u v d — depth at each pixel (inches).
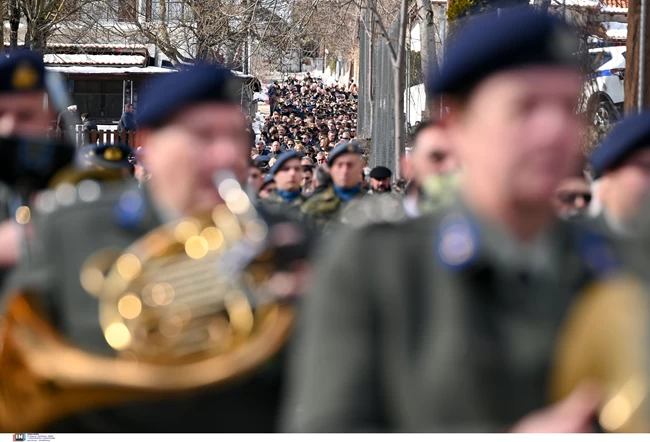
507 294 165.2
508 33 159.8
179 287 233.5
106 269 243.9
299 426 167.0
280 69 2239.2
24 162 307.4
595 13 853.8
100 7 2716.5
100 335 237.1
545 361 162.7
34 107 315.3
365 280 166.2
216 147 244.8
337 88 5216.5
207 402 235.9
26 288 245.1
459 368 161.2
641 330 151.4
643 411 147.6
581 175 489.1
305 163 1026.1
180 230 238.5
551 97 161.2
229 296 230.7
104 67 3223.4
